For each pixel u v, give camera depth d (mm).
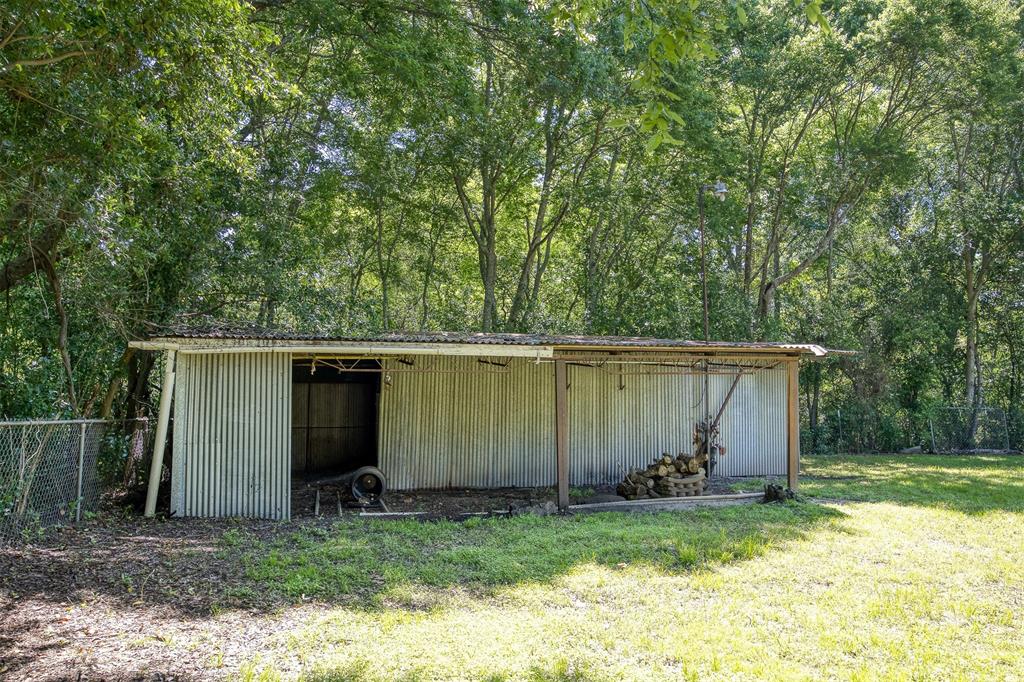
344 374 15547
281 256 13141
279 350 9781
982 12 21391
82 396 11453
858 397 23906
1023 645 5238
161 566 6832
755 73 21438
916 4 20969
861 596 6367
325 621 5520
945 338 24844
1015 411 25000
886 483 14359
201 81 7766
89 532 8148
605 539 8508
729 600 6207
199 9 6977
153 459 9453
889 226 26203
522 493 12945
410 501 11898
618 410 14492
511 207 22453
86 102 6715
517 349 10648
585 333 21484
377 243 22500
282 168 14000
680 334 21391
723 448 15195
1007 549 8328
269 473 9820
